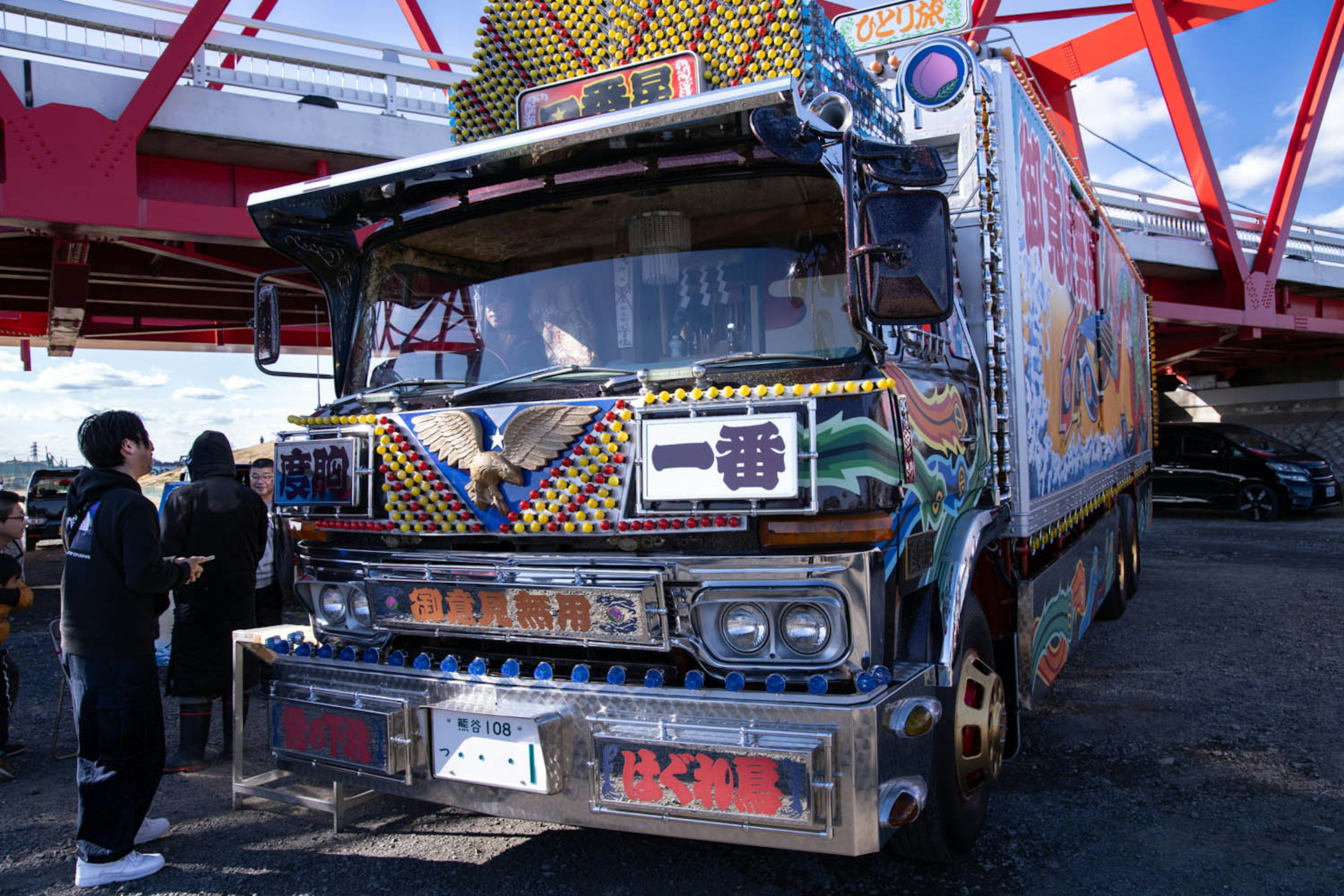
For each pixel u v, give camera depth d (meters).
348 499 3.28
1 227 11.05
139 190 11.62
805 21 3.21
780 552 2.69
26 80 10.21
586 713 2.84
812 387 2.59
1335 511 19.64
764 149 3.12
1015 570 4.13
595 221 3.40
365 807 4.25
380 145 12.22
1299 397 30.62
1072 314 5.54
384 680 3.22
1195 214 23.78
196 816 4.17
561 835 3.87
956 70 4.09
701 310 3.22
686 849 3.69
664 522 2.74
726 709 2.65
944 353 3.66
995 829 3.81
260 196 3.73
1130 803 4.08
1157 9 18.16
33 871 3.64
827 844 2.53
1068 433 5.30
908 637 3.02
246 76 11.57
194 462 4.94
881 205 2.69
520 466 2.91
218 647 4.88
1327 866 3.44
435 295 3.71
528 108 3.76
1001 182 4.12
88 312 19.69
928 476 3.09
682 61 3.46
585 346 3.37
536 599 2.89
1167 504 18.69
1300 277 24.95
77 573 3.53
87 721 3.48
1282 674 6.22
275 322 4.27
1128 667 6.50
